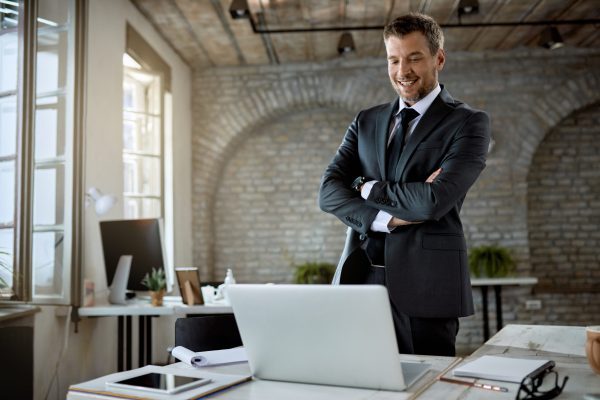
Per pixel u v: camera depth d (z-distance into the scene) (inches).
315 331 45.9
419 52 68.9
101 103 170.7
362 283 70.3
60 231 140.3
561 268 267.7
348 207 71.4
